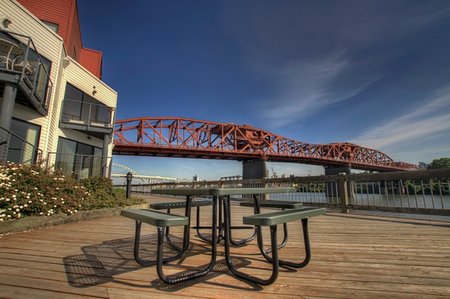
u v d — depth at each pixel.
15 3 6.86
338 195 5.09
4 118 5.29
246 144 46.78
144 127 36.84
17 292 1.44
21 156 6.95
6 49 5.96
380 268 1.85
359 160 60.25
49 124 7.91
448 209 3.47
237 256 2.20
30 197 3.69
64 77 9.11
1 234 3.05
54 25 10.23
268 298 1.38
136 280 1.64
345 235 3.00
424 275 1.70
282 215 1.55
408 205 3.97
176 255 2.13
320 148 55.25
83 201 4.80
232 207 6.89
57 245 2.56
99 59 14.59
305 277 1.68
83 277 1.69
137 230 1.92
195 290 1.49
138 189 18.12
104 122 10.69
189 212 2.22
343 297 1.39
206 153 39.62
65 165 8.25
